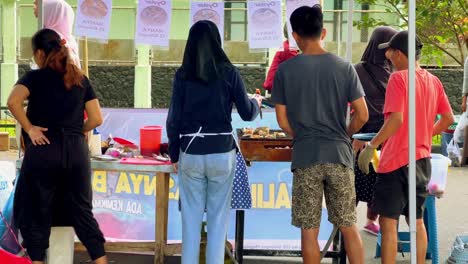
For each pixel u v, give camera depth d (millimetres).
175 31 15492
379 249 6070
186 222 4566
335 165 4344
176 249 5426
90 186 4645
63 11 5230
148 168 4906
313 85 4359
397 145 4637
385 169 4680
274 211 5820
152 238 5852
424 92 4711
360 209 8180
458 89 15523
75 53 5316
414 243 4238
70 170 4500
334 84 4355
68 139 4477
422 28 11711
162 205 5379
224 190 4574
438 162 5281
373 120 5898
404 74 4582
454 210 8133
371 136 5223
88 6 5160
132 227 5879
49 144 4434
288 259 6082
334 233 5324
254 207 5816
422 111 4691
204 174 4527
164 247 5418
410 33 4180
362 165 4703
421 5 11180
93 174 5875
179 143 4551
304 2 5301
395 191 4668
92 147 5102
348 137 4457
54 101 4449
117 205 5895
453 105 15570
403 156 4617
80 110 4555
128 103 15781
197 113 4445
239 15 15383
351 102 4402
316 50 4430
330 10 15352
